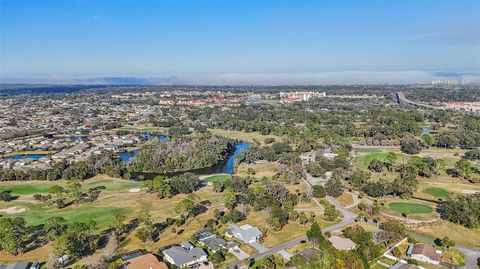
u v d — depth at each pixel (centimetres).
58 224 15950
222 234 16475
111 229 16850
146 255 13738
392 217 18388
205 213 18812
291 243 15600
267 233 16538
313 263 13012
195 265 13762
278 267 13612
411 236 16512
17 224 15375
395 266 13350
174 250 14325
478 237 16500
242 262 14062
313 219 17988
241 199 19950
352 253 13188
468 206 18225
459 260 14275
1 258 14312
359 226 16138
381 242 15388
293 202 19962
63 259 13900
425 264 13938
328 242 14188
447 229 17200
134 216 18462
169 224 17362
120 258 13875
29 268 13325
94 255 14425
